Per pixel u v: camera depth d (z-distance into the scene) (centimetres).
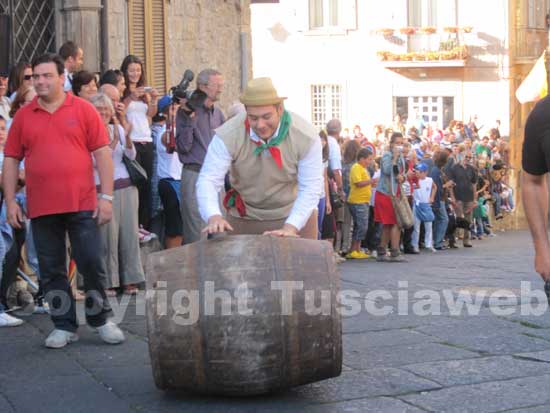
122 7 1338
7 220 726
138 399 588
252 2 1673
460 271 1312
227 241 557
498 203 2558
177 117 948
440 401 585
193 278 548
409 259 1570
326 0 3622
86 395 598
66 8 1270
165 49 1415
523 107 3566
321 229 1362
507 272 1297
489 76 3494
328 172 1422
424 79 3544
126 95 1009
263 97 593
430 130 2880
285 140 614
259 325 542
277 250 554
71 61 988
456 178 1988
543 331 793
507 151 2847
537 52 3575
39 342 736
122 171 925
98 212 714
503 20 3459
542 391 606
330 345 561
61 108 704
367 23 3581
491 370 658
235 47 1614
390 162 1480
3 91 904
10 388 614
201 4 1509
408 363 677
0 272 777
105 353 701
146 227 1030
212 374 549
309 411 562
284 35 3675
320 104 3672
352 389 607
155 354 554
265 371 547
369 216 1596
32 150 702
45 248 713
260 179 627
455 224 1917
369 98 3600
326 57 3631
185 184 953
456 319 848
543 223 473
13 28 1215
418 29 3522
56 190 700
